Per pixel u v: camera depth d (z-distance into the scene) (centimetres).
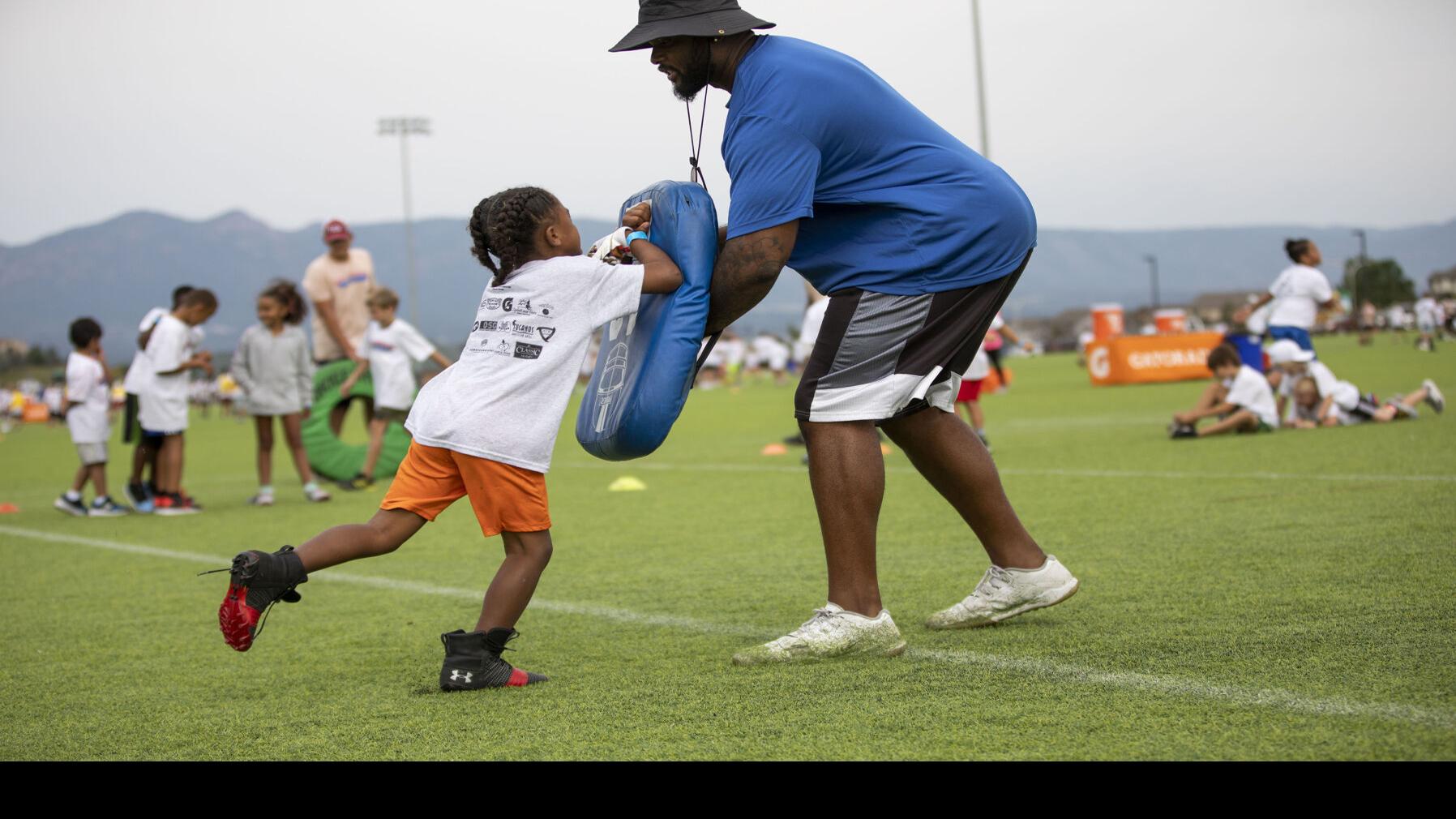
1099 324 3744
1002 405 2161
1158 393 2319
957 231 396
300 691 397
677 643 445
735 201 392
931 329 402
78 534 950
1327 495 748
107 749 332
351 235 1314
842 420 403
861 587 405
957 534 704
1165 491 829
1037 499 836
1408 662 349
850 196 397
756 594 548
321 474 1260
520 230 398
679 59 406
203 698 392
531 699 368
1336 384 1317
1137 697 328
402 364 1240
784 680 374
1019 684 351
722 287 396
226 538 883
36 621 559
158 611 579
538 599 558
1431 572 487
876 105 395
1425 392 1330
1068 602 482
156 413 1075
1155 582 509
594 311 399
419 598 587
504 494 393
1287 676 340
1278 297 1360
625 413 399
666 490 1065
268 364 1102
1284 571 513
